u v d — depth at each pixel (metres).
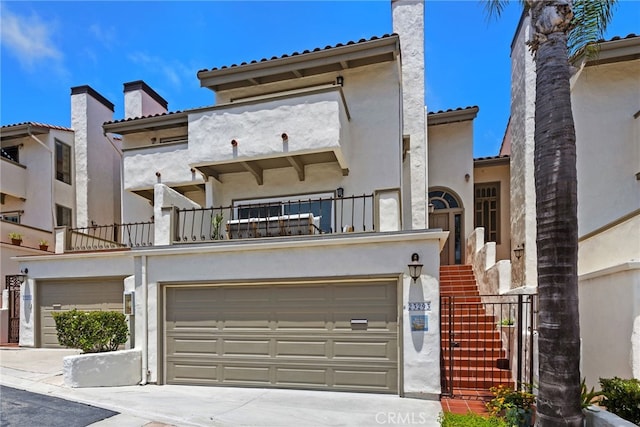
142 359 8.38
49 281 12.07
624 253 5.89
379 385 7.29
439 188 13.70
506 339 8.36
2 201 15.76
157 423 5.83
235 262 8.16
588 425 4.51
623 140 8.98
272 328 7.95
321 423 5.80
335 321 7.63
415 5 12.38
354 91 10.58
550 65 4.67
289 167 10.80
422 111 12.06
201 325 8.33
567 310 4.28
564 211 4.37
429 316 7.05
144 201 13.59
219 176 11.23
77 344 8.16
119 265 11.42
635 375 5.33
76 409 6.43
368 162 10.30
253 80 11.06
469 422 4.86
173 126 13.35
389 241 7.34
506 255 13.61
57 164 15.73
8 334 12.68
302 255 7.80
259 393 7.46
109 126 13.60
